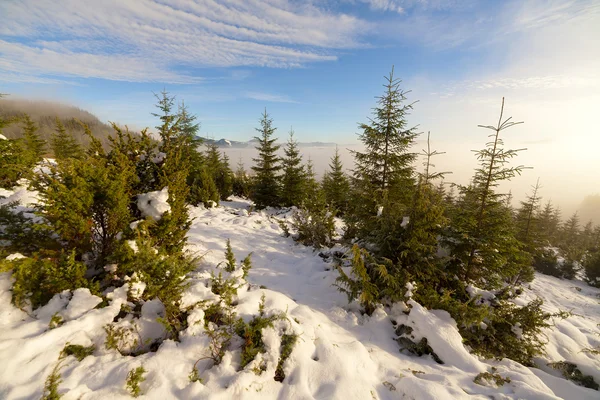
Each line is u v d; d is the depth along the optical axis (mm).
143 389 2473
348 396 2836
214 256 6109
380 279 5117
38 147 19219
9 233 3402
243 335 3365
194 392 2506
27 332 2742
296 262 7125
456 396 3062
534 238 17188
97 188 3697
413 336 4336
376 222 5898
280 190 18641
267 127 18469
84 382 2432
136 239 3596
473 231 6078
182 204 4934
